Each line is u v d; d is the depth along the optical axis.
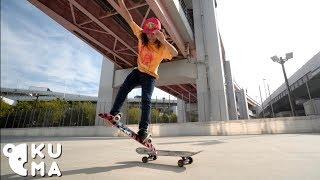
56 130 23.28
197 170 2.64
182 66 22.50
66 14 16.27
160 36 2.66
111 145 7.52
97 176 2.43
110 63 26.36
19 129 25.81
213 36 21.78
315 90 33.34
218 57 21.02
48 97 60.53
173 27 18.12
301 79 28.88
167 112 27.97
